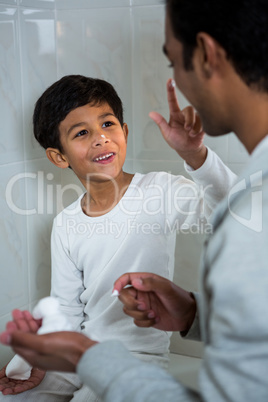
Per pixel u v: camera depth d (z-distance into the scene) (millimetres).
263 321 510
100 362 621
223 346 540
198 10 623
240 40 606
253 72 617
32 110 1487
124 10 1469
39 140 1388
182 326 921
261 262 535
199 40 633
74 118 1273
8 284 1447
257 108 637
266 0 602
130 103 1528
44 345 650
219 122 686
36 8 1468
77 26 1540
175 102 1026
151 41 1457
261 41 604
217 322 553
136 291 915
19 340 659
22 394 1232
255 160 612
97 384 610
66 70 1591
